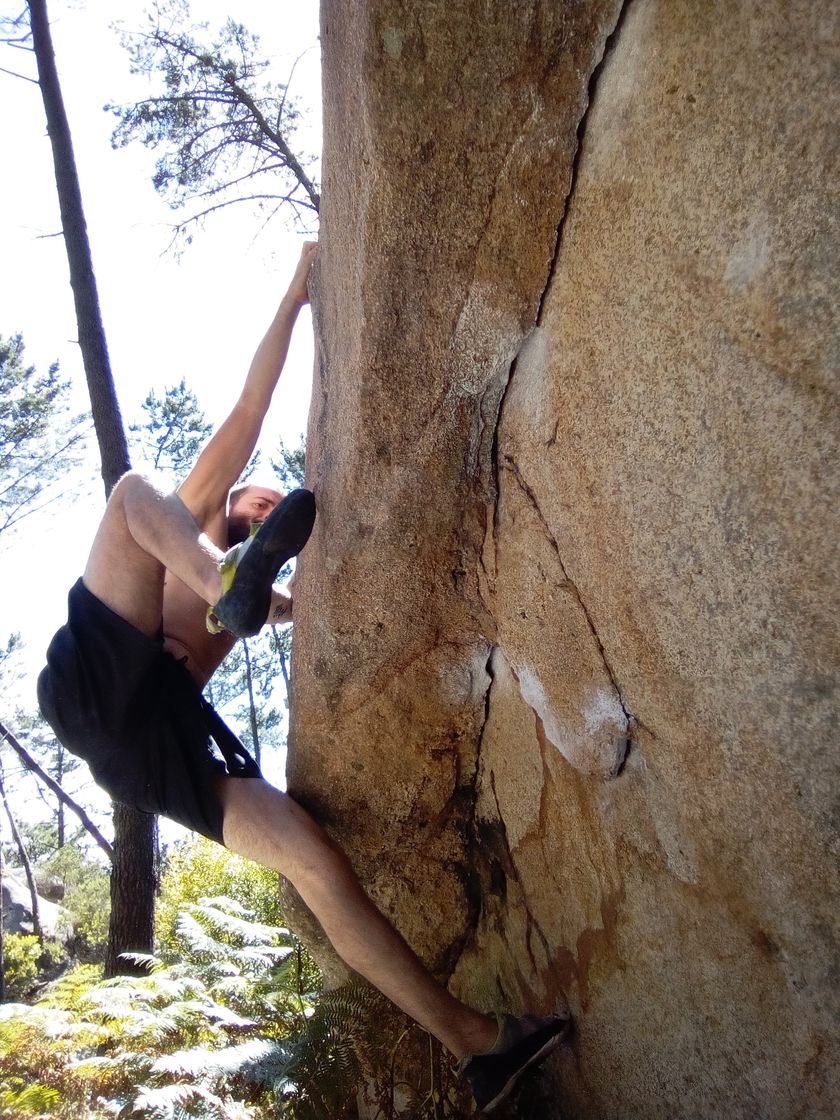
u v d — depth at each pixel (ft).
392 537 7.99
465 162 5.92
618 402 5.71
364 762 9.65
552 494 6.71
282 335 9.39
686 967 6.45
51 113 24.85
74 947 53.47
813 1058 5.36
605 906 7.47
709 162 4.71
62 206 24.66
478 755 9.61
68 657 8.57
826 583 4.53
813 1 4.00
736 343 4.74
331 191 7.00
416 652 8.82
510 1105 8.73
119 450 23.94
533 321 6.54
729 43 4.47
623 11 5.24
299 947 12.91
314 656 9.00
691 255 4.92
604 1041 7.61
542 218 6.05
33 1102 9.84
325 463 8.22
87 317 24.20
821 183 4.12
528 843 8.79
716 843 5.85
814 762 4.85
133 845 21.97
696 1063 6.45
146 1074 10.40
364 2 5.49
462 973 10.18
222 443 9.53
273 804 8.88
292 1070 9.30
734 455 4.90
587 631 6.80
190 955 14.38
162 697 8.89
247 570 7.36
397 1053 9.75
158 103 26.53
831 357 4.23
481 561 8.05
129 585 8.59
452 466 7.55
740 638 5.14
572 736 7.43
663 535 5.53
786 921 5.39
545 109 5.65
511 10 5.33
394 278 6.48
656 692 6.08
